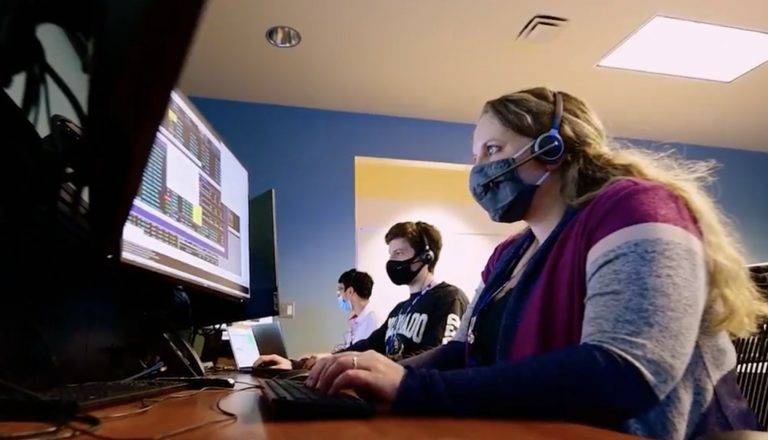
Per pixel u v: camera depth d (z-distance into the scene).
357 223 4.83
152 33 0.42
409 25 3.02
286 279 3.80
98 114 0.51
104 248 0.72
